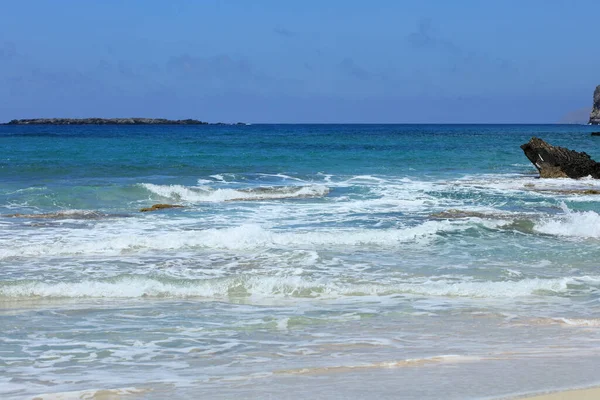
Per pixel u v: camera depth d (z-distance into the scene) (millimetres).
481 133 120750
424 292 10578
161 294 10555
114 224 17297
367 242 15117
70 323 8711
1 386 5961
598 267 12625
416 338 7859
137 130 128625
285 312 9383
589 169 30812
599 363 6227
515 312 9344
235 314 9266
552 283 10945
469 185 27281
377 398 5055
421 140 79188
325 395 5184
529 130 158125
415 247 14547
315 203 21609
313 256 13453
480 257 13492
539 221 17328
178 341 7809
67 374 6422
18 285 10586
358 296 10430
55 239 15117
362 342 7664
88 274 11906
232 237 14844
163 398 5281
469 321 8797
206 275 11859
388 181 29109
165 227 16938
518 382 5461
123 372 6477
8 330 8312
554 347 7234
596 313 9297
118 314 9258
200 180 28578
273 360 6863
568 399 4949
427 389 5281
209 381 5883
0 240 14914
